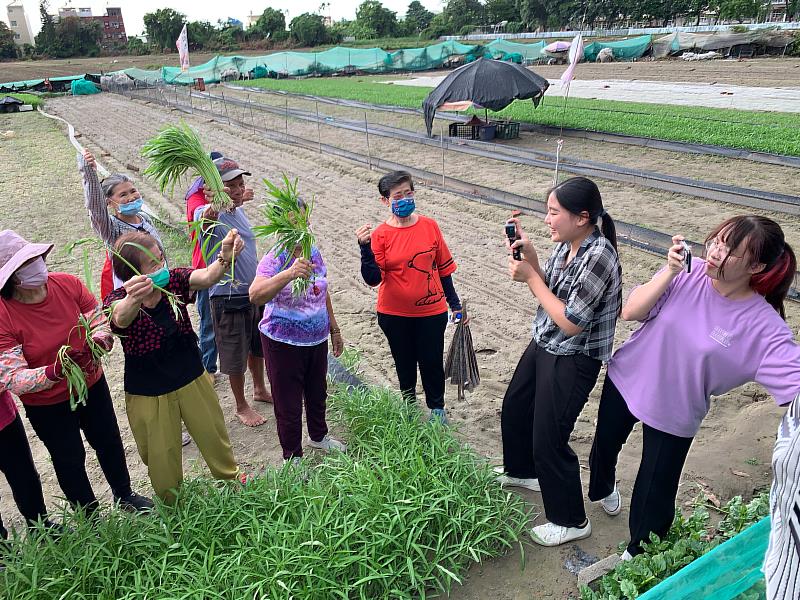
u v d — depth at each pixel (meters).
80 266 9.12
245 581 3.26
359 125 20.55
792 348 2.73
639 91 25.70
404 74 44.75
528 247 3.39
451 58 45.75
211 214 4.64
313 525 3.51
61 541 3.51
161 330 3.56
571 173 12.95
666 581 2.77
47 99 35.00
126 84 37.75
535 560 3.64
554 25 73.94
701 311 2.94
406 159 15.63
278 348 4.14
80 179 14.95
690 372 2.96
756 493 4.09
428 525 3.65
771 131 15.00
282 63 46.03
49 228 11.16
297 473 4.05
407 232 4.49
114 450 3.98
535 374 3.69
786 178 11.71
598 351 3.33
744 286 2.85
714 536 3.72
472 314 7.09
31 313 3.44
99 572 3.35
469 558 3.62
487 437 4.86
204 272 3.68
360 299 7.76
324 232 10.36
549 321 3.48
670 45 39.50
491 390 5.55
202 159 4.50
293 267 3.79
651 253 8.50
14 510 4.34
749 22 58.66
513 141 17.19
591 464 3.80
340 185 13.40
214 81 43.84
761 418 4.81
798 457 1.63
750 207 10.20
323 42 77.56
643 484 3.29
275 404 4.34
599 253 3.14
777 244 2.65
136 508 4.13
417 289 4.53
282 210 3.81
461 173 13.90
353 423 4.81
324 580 3.19
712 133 15.27
